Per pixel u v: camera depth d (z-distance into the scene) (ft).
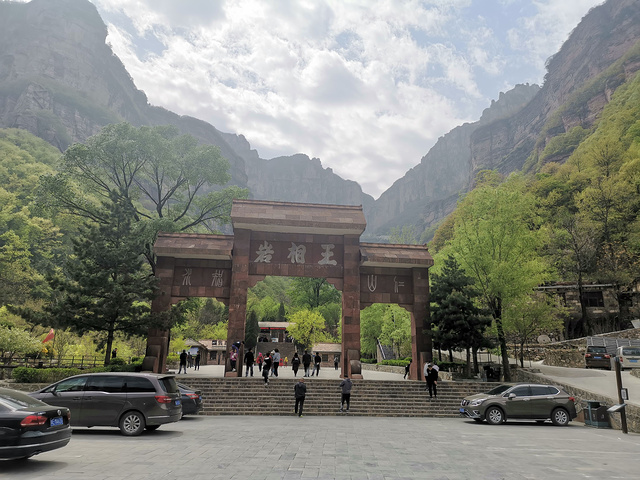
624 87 343.46
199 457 30.45
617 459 33.45
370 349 190.08
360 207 99.40
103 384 43.62
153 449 33.71
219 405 69.77
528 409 58.75
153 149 121.49
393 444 38.47
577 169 263.90
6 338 92.53
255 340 215.72
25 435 26.40
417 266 98.53
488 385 80.38
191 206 141.79
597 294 157.07
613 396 65.31
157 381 43.98
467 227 104.42
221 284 93.40
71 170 117.29
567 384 76.38
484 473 27.02
